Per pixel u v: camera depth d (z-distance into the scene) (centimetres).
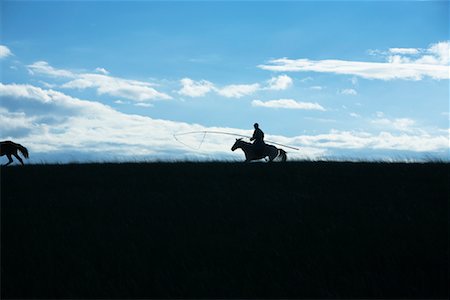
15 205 1981
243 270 1412
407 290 1302
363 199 1998
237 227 1728
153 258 1484
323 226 1717
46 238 1625
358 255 1482
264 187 2178
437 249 1506
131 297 1289
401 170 2394
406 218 1766
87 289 1316
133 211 1903
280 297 1286
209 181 2280
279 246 1555
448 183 2166
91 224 1769
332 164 2567
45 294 1302
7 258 1487
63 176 2420
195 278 1364
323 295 1287
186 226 1745
